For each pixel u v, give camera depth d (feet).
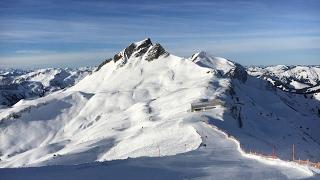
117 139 358.84
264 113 578.25
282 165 134.41
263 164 139.13
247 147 217.97
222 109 433.07
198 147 209.77
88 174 114.83
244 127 405.59
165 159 150.30
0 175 114.01
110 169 123.44
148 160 146.92
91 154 317.01
